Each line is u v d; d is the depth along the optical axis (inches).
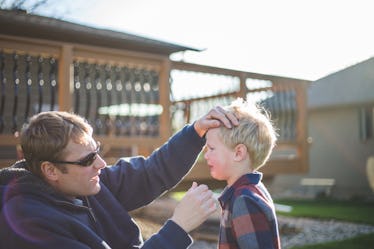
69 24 260.2
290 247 196.4
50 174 60.2
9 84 273.4
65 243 53.6
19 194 57.8
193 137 75.8
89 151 61.1
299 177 569.3
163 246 55.2
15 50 177.0
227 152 66.9
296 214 312.7
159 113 222.8
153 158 79.0
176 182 79.5
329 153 550.0
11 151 276.7
